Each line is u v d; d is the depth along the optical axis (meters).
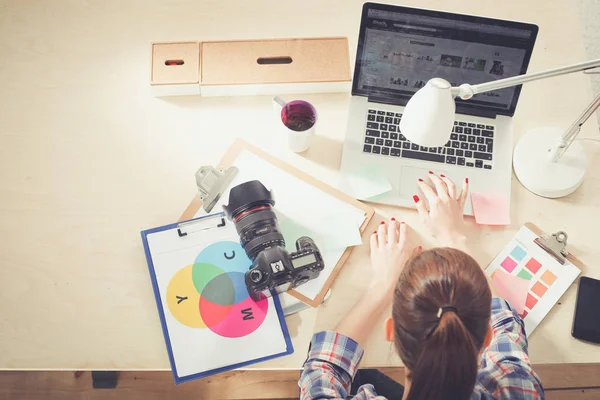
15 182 1.21
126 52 1.32
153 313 1.13
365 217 1.21
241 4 1.37
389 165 1.25
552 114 1.32
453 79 1.25
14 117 1.25
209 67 1.28
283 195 1.22
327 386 1.01
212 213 1.20
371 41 1.21
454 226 1.19
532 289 1.17
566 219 1.24
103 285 1.15
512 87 1.25
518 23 1.17
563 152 1.22
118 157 1.24
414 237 1.21
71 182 1.22
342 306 1.15
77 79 1.29
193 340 1.10
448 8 1.39
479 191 1.24
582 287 1.17
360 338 1.08
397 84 1.26
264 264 1.05
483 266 1.20
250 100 1.31
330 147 1.28
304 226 1.20
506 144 1.27
